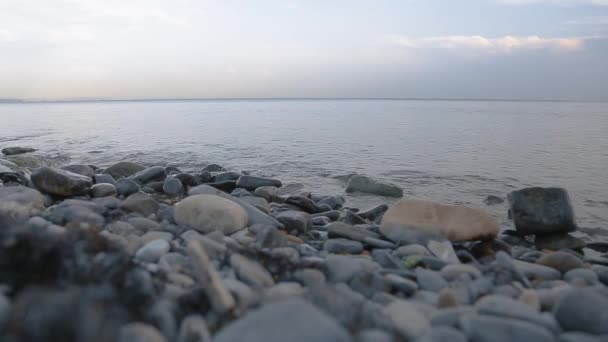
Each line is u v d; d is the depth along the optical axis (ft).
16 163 47.09
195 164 53.11
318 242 18.42
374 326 8.55
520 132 99.30
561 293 11.44
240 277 11.54
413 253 16.60
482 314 9.76
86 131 106.22
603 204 33.17
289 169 49.62
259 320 7.33
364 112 246.27
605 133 95.25
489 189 38.93
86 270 8.80
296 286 11.25
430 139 83.30
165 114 222.07
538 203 23.16
